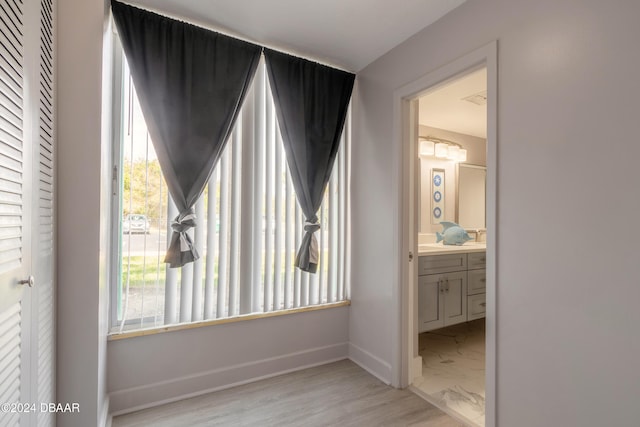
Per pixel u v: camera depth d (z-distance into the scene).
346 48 2.12
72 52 1.32
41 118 1.03
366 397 1.89
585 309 1.16
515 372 1.38
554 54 1.25
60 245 1.30
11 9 0.76
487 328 1.49
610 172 1.10
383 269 2.14
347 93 2.40
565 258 1.21
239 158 2.07
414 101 2.13
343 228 2.50
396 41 2.03
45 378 1.12
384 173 2.15
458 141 3.58
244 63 2.01
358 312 2.38
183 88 1.84
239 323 2.05
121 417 1.67
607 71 1.10
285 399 1.86
